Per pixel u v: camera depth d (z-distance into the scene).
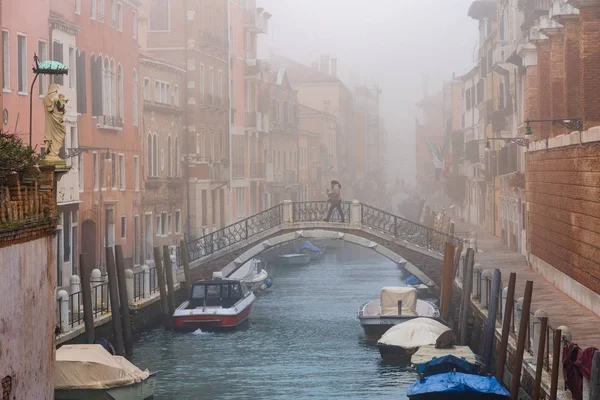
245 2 72.25
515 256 48.31
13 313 14.31
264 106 77.69
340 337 36.72
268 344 35.19
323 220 44.38
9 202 14.31
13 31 33.16
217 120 64.44
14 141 15.46
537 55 41.88
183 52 58.78
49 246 16.52
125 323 31.64
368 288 52.59
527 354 22.92
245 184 72.12
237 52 70.69
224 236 44.59
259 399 27.09
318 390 28.12
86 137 41.91
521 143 43.88
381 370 30.62
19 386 14.61
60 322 27.22
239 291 39.09
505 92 56.69
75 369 24.14
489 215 67.19
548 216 36.94
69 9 39.72
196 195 58.59
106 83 45.12
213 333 36.97
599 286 27.55
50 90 17.86
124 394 24.39
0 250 13.70
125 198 47.41
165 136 54.66
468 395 21.77
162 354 33.19
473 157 74.12
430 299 45.94
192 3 58.88
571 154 31.77
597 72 29.81
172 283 38.44
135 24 49.62
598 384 15.72
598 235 27.62
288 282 56.06
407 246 43.91
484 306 32.56
